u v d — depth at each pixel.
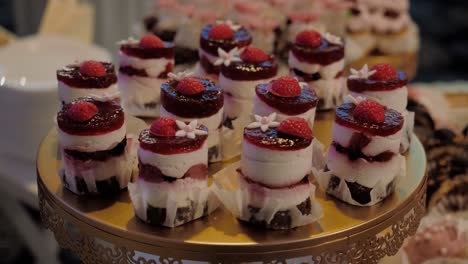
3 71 1.10
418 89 1.08
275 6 1.06
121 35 1.56
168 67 0.86
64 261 1.21
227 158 0.79
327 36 0.89
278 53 1.02
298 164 0.66
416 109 0.95
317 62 0.86
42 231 1.17
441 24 1.59
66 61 1.13
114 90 0.81
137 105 0.86
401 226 0.71
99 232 0.67
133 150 0.74
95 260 0.68
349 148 0.71
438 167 0.89
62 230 0.71
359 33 1.13
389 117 0.72
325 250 0.66
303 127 0.67
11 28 1.51
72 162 0.70
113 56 1.55
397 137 0.70
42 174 0.74
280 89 0.76
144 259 0.66
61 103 0.81
